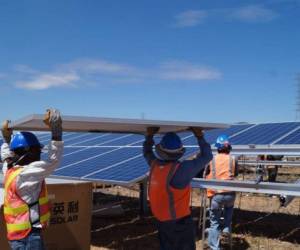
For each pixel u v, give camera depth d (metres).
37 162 3.33
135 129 5.12
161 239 4.00
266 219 8.84
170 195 3.87
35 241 3.33
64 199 5.18
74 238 5.26
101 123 4.12
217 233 6.13
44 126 4.54
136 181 5.78
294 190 5.19
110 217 8.74
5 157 3.80
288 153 7.85
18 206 3.32
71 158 8.31
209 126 4.38
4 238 4.42
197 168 3.92
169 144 3.92
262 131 9.90
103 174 6.41
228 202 6.14
